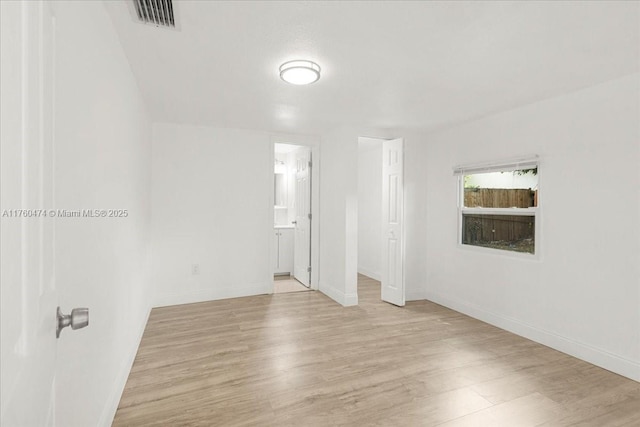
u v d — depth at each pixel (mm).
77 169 1258
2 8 478
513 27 1877
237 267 4520
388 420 1950
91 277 1455
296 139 4770
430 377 2445
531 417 1995
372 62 2338
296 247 5570
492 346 3014
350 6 1692
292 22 1843
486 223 3768
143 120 3223
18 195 559
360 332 3318
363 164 6230
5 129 498
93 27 1465
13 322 541
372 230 5961
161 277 4098
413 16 1775
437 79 2627
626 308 2494
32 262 642
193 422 1909
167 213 4125
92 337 1482
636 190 2447
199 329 3344
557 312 2957
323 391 2242
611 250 2586
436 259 4434
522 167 3258
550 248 3020
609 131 2604
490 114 3582
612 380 2434
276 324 3510
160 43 2072
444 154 4309
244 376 2426
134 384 2301
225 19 1807
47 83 749
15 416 535
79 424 1321
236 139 4465
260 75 2584
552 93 2906
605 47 2098
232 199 4465
